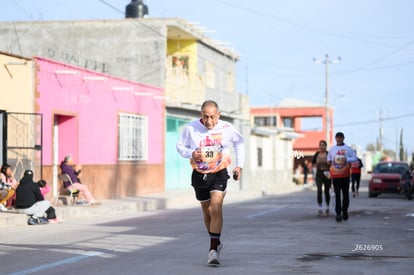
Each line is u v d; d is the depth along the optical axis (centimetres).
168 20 3784
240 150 1070
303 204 2809
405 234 1512
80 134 2875
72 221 2080
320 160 2098
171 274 977
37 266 1076
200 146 1039
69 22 3838
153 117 3638
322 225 1756
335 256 1155
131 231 1678
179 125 4209
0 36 3859
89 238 1515
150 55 3791
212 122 1032
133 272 1000
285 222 1869
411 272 983
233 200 3384
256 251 1224
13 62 2386
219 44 4559
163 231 1658
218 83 4706
